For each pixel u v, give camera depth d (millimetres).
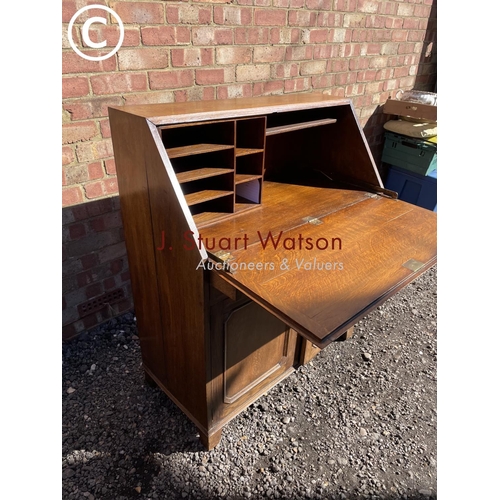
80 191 2062
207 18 2129
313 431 1914
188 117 1311
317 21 2680
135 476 1669
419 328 2660
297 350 2143
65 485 1621
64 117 1876
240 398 1802
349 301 1144
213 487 1648
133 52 1953
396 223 1641
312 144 2148
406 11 3330
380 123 3744
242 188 1799
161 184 1296
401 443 1883
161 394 2061
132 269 1759
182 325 1532
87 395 2035
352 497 1646
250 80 2490
